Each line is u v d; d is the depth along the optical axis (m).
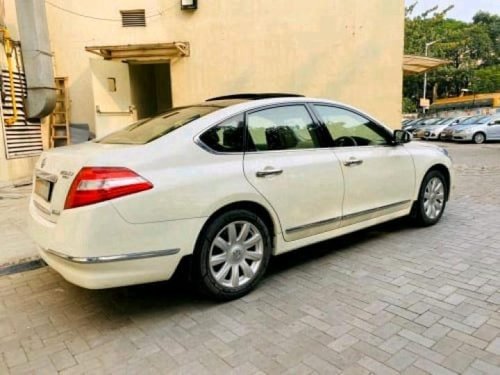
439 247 4.07
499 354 2.30
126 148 2.72
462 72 44.38
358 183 3.85
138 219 2.56
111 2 10.54
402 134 4.29
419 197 4.59
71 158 2.70
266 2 10.27
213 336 2.59
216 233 2.93
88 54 10.69
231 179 2.95
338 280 3.37
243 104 3.28
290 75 10.52
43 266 3.89
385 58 10.38
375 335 2.53
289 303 3.00
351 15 10.24
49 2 10.45
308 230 3.50
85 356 2.42
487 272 3.42
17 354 2.46
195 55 10.55
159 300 3.13
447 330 2.55
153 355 2.41
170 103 12.84
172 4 10.45
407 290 3.13
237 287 3.07
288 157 3.34
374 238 4.42
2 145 8.34
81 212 2.46
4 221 5.53
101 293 3.28
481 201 6.05
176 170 2.74
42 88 8.86
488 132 18.83
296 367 2.24
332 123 3.79
